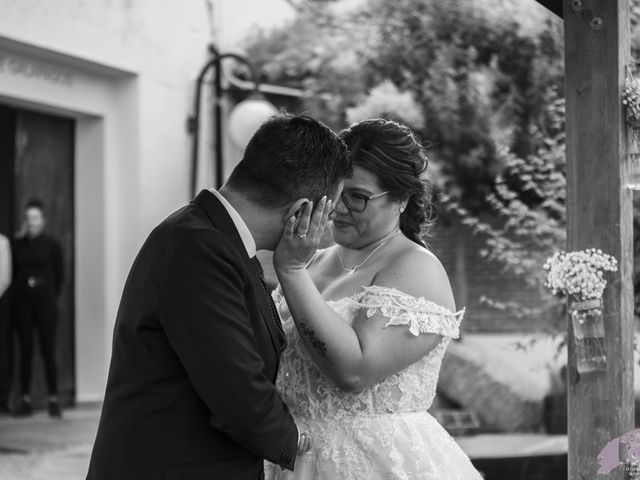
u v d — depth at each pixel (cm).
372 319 284
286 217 262
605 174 323
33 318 862
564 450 553
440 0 970
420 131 949
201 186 1007
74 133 938
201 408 252
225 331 244
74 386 931
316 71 1022
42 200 909
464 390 689
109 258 933
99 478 256
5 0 787
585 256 318
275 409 251
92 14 876
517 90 934
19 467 651
